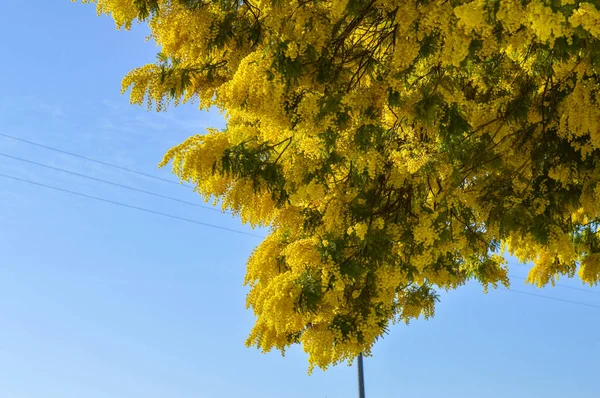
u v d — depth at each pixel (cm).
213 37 543
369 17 559
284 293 665
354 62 589
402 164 635
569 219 784
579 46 464
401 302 919
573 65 573
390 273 685
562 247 666
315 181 595
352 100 555
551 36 427
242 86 522
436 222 663
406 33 511
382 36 569
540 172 683
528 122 656
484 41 492
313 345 703
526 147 667
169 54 578
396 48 516
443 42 500
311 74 540
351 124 572
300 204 711
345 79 564
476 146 658
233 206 602
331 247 667
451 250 711
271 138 603
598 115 570
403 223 655
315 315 707
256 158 587
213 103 586
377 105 569
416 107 552
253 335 799
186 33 555
